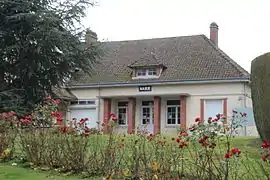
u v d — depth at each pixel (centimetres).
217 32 3725
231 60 3331
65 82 2066
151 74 3344
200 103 3150
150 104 3322
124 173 816
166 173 753
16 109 1761
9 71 1931
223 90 3105
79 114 3453
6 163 997
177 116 3234
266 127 1214
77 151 899
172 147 784
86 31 2022
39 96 1952
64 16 1917
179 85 3225
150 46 3722
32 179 856
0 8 1881
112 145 867
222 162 710
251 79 1333
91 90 3447
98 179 839
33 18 1827
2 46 1912
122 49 3781
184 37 3697
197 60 3366
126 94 3347
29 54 1873
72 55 1936
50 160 937
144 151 804
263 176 711
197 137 722
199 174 722
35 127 1008
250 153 990
